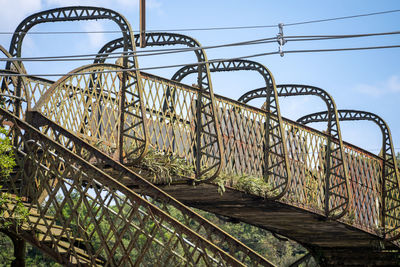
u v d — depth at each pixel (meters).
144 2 17.53
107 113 17.25
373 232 29.61
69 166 13.77
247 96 25.36
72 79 16.36
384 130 30.58
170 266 28.14
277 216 26.03
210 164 20.41
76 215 13.72
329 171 26.22
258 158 22.69
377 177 30.88
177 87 19.25
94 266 13.78
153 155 18.08
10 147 13.55
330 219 25.94
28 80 16.89
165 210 15.52
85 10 17.94
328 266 34.69
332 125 26.47
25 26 18.17
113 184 13.93
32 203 13.50
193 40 19.64
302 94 26.39
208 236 15.45
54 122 14.95
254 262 15.47
